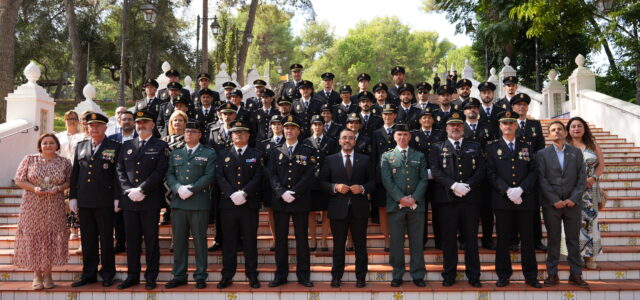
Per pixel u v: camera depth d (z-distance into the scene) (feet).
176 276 19.38
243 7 92.38
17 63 98.22
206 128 26.63
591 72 44.27
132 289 18.98
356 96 31.55
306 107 29.45
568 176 19.03
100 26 103.71
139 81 121.49
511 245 21.85
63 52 104.58
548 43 61.87
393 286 19.24
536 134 22.72
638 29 61.31
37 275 19.12
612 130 38.65
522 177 19.08
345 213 19.13
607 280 19.94
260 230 23.86
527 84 78.84
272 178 19.84
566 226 19.22
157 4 93.66
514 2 66.90
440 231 22.07
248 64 165.37
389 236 21.12
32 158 19.61
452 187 18.93
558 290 18.61
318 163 22.44
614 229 23.81
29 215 18.98
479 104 23.26
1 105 42.39
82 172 19.72
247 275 19.40
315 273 20.30
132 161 19.44
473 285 19.07
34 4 98.32
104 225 19.65
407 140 20.11
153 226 19.35
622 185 27.99
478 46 83.97
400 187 19.63
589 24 65.36
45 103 32.71
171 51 107.14
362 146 23.61
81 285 19.48
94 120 20.06
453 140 20.04
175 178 19.72
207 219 19.75
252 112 28.48
